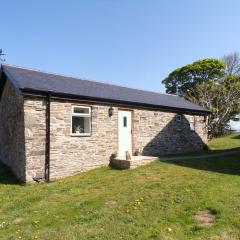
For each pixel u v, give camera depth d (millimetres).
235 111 34875
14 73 13852
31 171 12117
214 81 38562
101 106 14953
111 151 15219
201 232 6273
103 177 12250
